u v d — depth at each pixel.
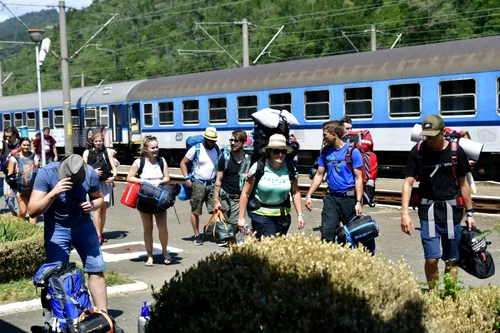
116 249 11.05
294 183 7.64
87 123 33.78
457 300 5.27
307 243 4.84
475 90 18.42
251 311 4.00
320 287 4.22
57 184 5.92
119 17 86.81
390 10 57.84
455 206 6.70
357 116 21.12
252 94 24.14
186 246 11.30
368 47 60.31
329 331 3.98
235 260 4.56
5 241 8.62
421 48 19.88
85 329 5.23
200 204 11.27
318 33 62.69
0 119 40.25
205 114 26.22
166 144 28.36
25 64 90.69
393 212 14.71
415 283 4.57
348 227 7.32
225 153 9.62
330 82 21.64
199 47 76.12
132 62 80.50
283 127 8.05
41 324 6.83
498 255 9.95
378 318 4.12
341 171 7.99
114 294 7.97
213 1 79.50
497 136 18.09
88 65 82.31
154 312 4.38
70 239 6.23
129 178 9.62
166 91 28.16
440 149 6.69
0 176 28.09
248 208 7.43
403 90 20.00
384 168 22.36
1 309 7.17
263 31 66.94
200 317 4.11
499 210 14.15
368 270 4.45
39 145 21.47
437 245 6.75
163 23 82.62
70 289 5.53
